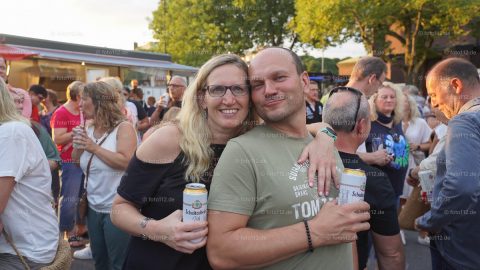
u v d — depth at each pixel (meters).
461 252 1.91
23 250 1.94
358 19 15.30
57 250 2.13
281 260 1.42
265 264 1.39
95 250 2.92
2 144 1.80
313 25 15.92
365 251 2.14
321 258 1.46
